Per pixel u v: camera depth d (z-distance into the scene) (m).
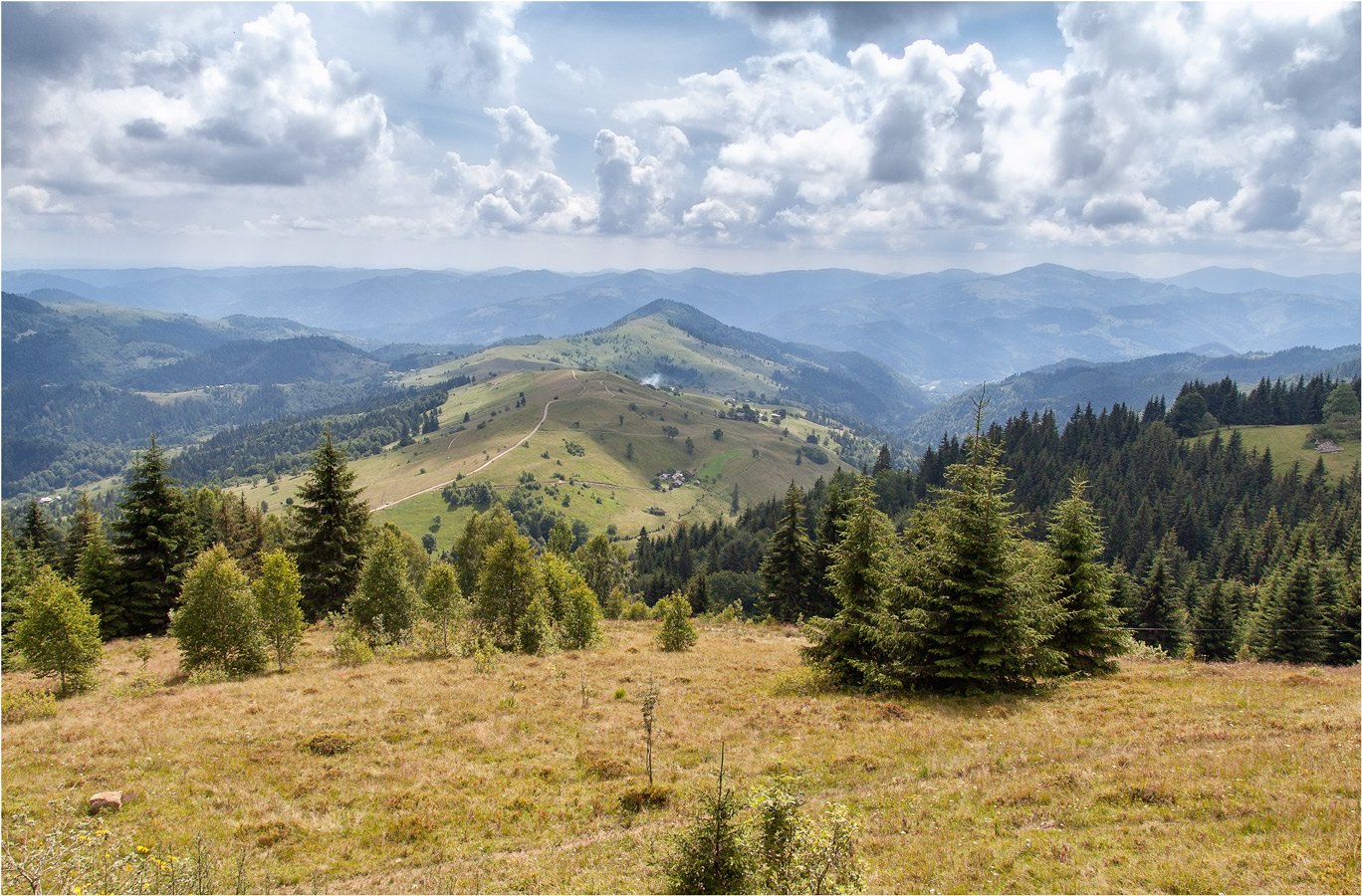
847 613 29.27
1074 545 31.48
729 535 159.25
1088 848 13.83
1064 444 177.88
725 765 20.33
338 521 49.12
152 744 21.45
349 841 16.17
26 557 58.19
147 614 46.81
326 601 48.94
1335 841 12.80
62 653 28.06
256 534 70.38
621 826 17.00
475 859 15.56
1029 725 22.33
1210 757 17.83
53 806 16.73
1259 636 62.19
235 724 23.47
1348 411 165.00
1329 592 63.81
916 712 24.34
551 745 22.30
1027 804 16.20
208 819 16.83
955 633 26.59
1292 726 20.14
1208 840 13.53
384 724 23.70
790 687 28.81
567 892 13.96
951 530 27.33
